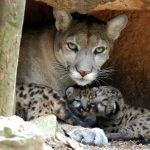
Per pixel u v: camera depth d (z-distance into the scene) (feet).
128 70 39.75
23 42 35.04
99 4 29.19
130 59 39.47
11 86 24.68
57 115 32.27
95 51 34.37
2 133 18.43
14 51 24.50
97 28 34.99
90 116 33.06
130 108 35.04
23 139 18.16
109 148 28.89
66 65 34.55
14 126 18.93
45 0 30.07
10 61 24.45
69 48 34.12
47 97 32.45
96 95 32.94
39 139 18.38
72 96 33.22
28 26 37.29
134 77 39.81
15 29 24.32
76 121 32.37
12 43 24.36
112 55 39.37
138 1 29.30
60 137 28.12
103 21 37.42
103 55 34.83
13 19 24.18
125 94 40.01
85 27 34.63
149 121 34.37
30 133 18.53
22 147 18.15
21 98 32.53
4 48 24.25
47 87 33.40
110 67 39.17
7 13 24.09
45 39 35.27
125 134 33.19
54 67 35.04
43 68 35.04
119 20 35.60
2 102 24.50
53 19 39.09
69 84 35.58
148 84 39.70
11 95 24.76
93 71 33.96
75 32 34.27
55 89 35.37
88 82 33.81
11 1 24.03
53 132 28.45
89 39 34.06
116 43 39.09
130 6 29.76
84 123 32.96
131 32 38.65
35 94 32.58
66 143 27.37
